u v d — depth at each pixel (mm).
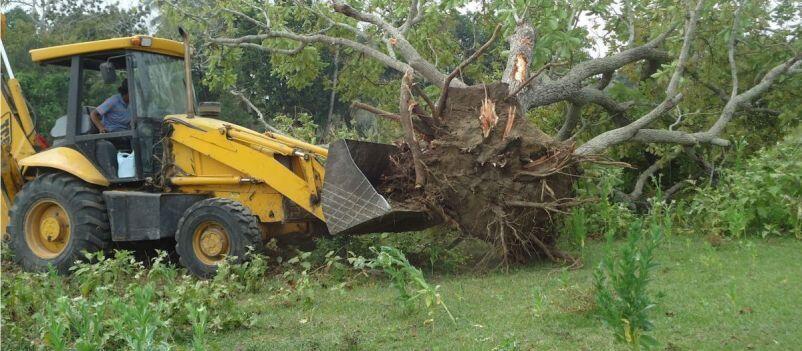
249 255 7582
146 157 8523
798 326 4871
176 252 8219
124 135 8484
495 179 7289
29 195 8609
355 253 8023
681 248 8117
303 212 8203
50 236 8602
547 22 9297
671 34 10836
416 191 7605
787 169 8758
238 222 7688
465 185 7293
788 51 10547
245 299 6746
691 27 9250
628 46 10836
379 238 8375
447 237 8312
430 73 10242
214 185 8383
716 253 7641
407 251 8227
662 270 6965
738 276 6527
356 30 11898
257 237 7734
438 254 8039
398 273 5789
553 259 7781
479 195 7289
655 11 10930
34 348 5098
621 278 4438
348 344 4973
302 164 7984
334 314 5965
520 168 7367
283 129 12484
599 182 9531
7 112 9242
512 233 7449
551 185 7465
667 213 8734
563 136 11492
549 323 5273
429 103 7641
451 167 7336
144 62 8703
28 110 9641
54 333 4523
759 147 11445
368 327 5473
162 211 8148
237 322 5590
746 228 8930
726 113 10070
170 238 8750
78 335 5211
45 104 13680
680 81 9414
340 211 7172
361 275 7445
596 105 11711
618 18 11742
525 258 7906
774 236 8672
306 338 5242
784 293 5781
